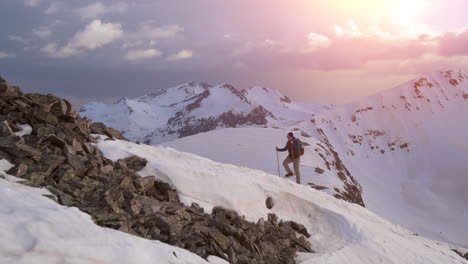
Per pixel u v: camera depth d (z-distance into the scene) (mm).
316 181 67750
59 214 6609
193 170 11547
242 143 112750
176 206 9680
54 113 10867
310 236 12055
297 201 13391
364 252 11500
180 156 13812
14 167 8180
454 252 14938
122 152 11234
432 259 12531
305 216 13148
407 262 11703
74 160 9266
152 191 10172
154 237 8125
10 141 8734
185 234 8617
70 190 8344
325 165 118438
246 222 10852
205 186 11336
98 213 7668
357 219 13828
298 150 18953
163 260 6785
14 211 6188
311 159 116188
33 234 5770
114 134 13609
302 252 10867
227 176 12281
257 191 12547
